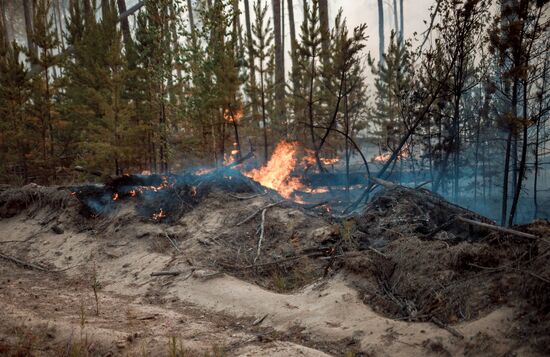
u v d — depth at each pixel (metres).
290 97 18.48
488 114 11.82
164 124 13.54
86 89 14.61
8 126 14.92
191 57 12.37
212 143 13.44
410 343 4.68
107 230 9.65
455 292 5.18
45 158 15.19
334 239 7.59
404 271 5.98
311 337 5.23
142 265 8.12
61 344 5.14
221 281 7.03
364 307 5.59
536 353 3.99
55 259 9.13
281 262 7.43
